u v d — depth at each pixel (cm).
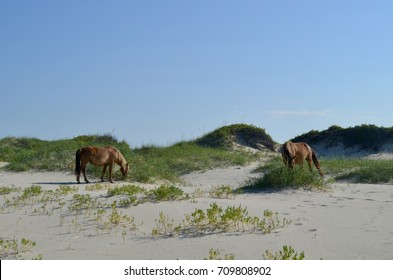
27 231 808
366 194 1213
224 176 2019
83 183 1476
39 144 2598
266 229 771
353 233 753
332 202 1073
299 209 965
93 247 703
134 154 2144
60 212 936
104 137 2748
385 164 1852
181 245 695
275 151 3341
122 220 854
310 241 702
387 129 3472
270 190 1259
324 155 3459
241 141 3225
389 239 712
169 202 1009
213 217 800
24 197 1069
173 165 2214
